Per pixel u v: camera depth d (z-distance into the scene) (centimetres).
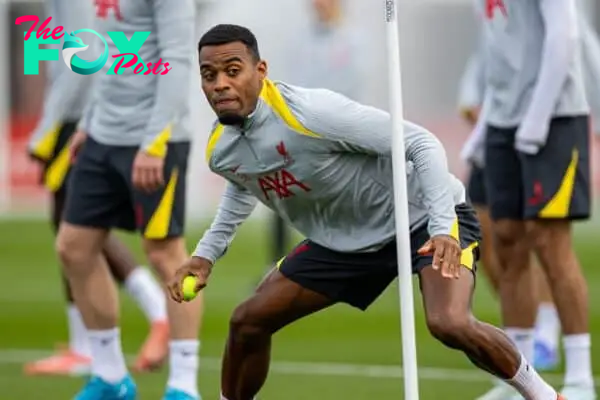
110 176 2431
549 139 2416
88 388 2478
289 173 1883
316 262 1978
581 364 2452
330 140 1828
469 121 3127
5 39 6944
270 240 4519
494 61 2506
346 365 3045
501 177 2531
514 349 1848
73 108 2889
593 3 6706
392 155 1783
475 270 1897
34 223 6481
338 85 4000
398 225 1783
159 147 2344
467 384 2780
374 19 6706
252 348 2005
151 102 2398
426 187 1797
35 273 4862
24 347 3362
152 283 2977
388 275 1978
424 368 2986
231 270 4900
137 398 2628
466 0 7119
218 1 6316
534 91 2445
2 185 7106
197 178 6788
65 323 3747
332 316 3844
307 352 3234
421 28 7156
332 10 4006
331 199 1919
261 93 1844
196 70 5575
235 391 2047
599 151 6775
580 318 2453
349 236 1955
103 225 2456
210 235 2002
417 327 3594
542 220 2448
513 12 2452
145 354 2927
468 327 1809
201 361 3116
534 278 2606
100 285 2461
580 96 2428
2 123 7050
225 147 1889
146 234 2402
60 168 2917
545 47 2369
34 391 2738
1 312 3953
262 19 6303
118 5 2386
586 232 6125
